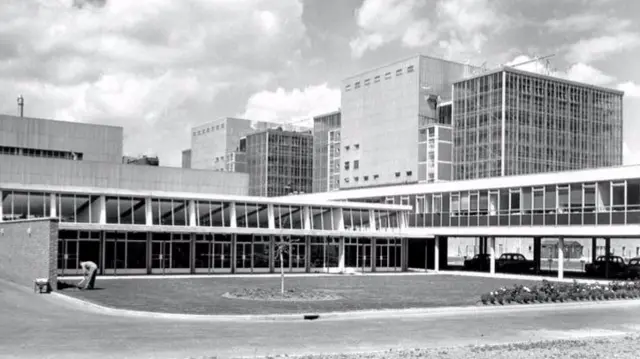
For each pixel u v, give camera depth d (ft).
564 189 175.83
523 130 326.44
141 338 62.59
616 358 53.72
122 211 162.09
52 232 110.22
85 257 153.48
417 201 219.41
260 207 182.60
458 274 190.90
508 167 320.29
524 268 200.75
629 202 160.86
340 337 65.41
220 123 541.34
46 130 234.17
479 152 330.13
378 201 235.40
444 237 222.28
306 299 101.50
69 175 213.46
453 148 342.23
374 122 375.25
